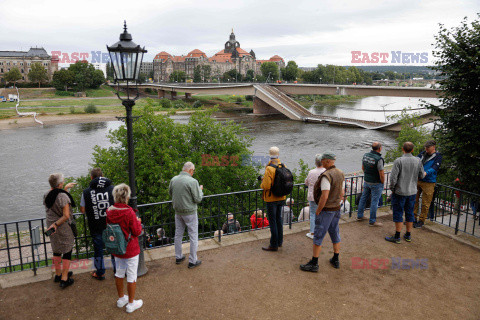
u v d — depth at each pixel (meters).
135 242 4.89
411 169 6.87
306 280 5.72
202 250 6.89
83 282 5.71
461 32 9.24
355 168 43.12
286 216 9.39
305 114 92.94
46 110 103.75
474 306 5.07
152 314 4.84
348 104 158.75
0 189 34.97
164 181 17.31
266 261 6.40
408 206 7.11
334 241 6.07
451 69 9.12
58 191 5.39
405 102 171.75
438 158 7.83
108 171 18.23
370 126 75.00
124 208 4.73
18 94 133.75
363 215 8.48
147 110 20.56
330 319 4.73
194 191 5.85
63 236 5.43
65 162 46.12
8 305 5.05
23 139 62.94
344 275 5.89
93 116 95.12
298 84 97.56
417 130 29.34
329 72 195.62
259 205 17.91
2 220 27.55
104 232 4.73
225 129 22.09
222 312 4.88
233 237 7.49
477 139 8.95
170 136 20.36
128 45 5.46
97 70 164.88
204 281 5.70
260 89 97.19
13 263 14.94
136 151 18.77
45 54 178.88
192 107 120.94
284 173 6.41
